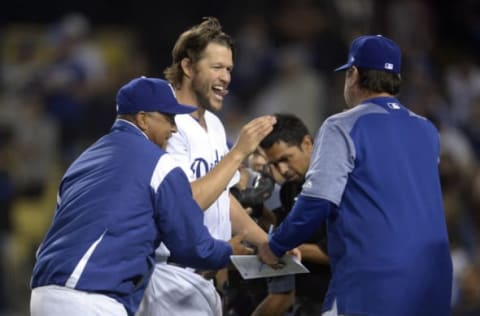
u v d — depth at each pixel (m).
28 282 47.88
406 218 19.50
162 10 59.50
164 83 20.53
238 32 57.84
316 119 51.72
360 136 19.75
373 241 19.41
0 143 50.38
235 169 20.80
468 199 44.66
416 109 48.97
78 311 19.20
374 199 19.48
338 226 19.77
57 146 53.91
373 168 19.59
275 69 55.66
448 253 20.03
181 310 21.19
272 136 22.27
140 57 55.91
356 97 20.72
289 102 51.94
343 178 19.53
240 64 55.44
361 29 53.78
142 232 19.66
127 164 19.81
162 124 20.42
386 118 20.09
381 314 19.23
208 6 59.22
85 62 56.78
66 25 57.50
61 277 19.38
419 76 50.50
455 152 47.72
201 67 21.50
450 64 55.72
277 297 22.30
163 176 19.75
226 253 20.36
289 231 19.86
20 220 49.97
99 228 19.48
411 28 54.16
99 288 19.30
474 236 43.47
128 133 20.30
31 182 51.88
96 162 20.05
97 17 61.25
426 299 19.55
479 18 57.91
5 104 55.44
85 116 54.38
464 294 38.97
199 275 21.41
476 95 54.19
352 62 20.69
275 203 23.27
